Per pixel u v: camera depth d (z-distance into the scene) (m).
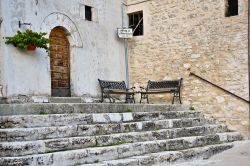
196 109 10.41
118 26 12.16
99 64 11.44
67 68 10.81
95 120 7.21
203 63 10.31
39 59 9.81
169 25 11.08
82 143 6.23
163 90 10.90
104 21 11.72
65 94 10.68
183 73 10.74
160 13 11.30
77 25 10.91
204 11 10.31
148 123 7.76
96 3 11.52
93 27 11.37
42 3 10.01
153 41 11.47
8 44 9.10
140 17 12.05
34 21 9.78
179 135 7.96
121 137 6.87
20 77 9.33
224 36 9.91
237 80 9.63
